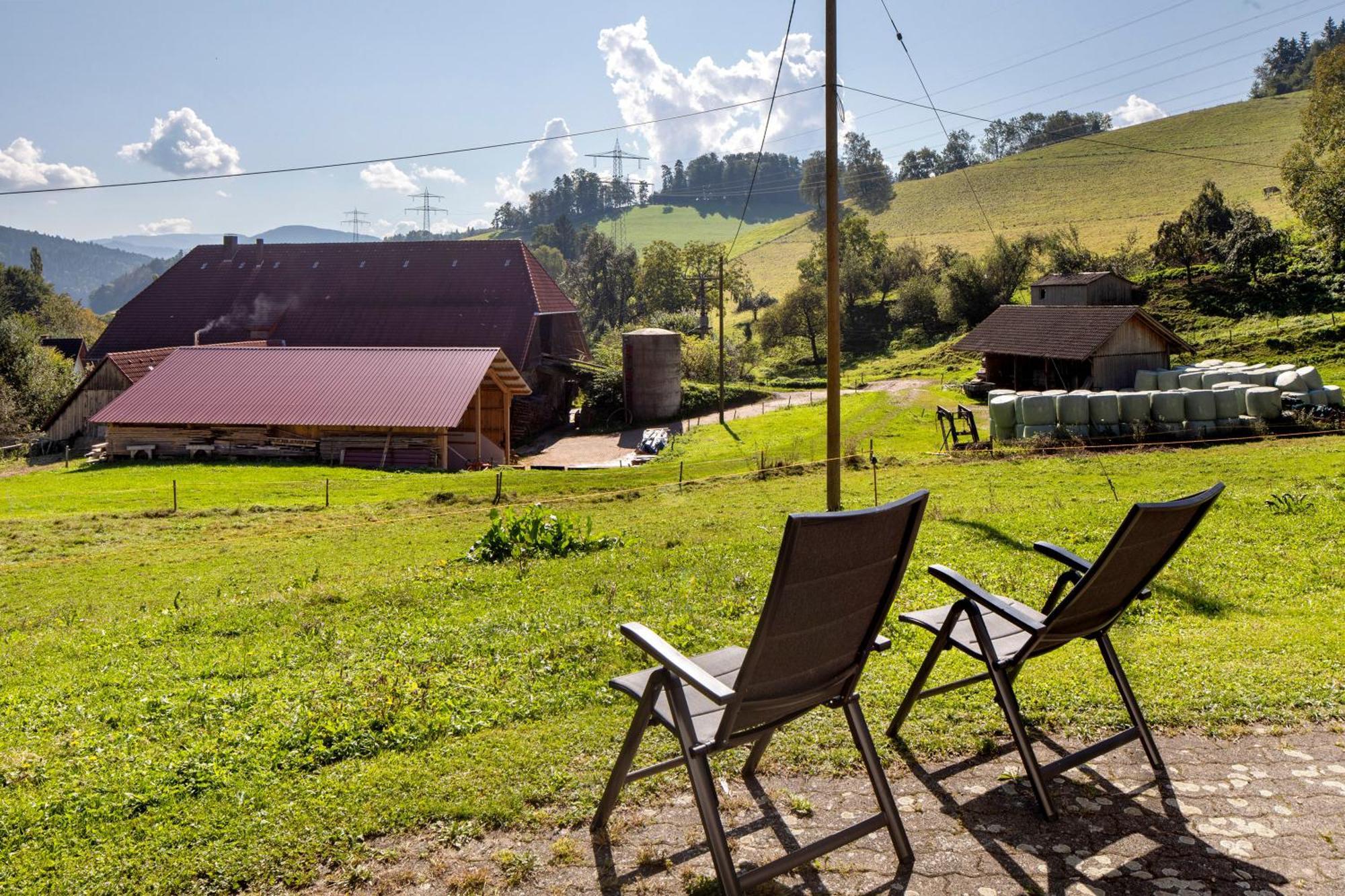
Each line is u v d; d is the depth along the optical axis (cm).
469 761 426
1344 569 743
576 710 500
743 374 7988
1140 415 2803
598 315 13212
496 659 593
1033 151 17538
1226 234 7744
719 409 6450
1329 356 5034
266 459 3875
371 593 861
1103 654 408
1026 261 8731
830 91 1714
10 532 2059
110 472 3394
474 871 333
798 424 4684
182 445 3975
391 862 345
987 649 374
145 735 497
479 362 4222
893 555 303
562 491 2630
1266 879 313
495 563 1047
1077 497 1585
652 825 366
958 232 13350
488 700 512
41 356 5984
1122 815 362
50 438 5034
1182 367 4156
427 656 609
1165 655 534
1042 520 1115
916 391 5859
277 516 2248
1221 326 6388
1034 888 313
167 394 4088
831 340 1708
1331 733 427
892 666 535
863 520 273
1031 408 2883
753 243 18075
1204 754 413
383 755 441
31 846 364
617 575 875
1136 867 324
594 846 351
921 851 341
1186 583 714
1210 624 613
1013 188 15288
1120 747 425
